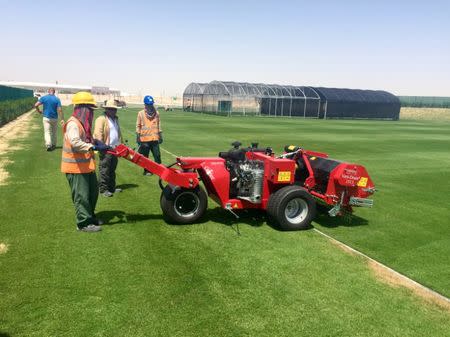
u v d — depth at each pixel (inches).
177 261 193.6
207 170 243.3
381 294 173.0
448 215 299.9
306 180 265.6
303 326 146.2
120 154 226.2
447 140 884.6
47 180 343.6
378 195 356.8
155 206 285.9
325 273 189.9
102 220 248.7
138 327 140.1
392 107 1909.4
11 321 140.2
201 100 1802.4
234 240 225.8
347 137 870.4
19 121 934.4
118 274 177.3
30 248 201.2
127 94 4495.6
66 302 153.2
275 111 1750.7
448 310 163.5
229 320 146.9
